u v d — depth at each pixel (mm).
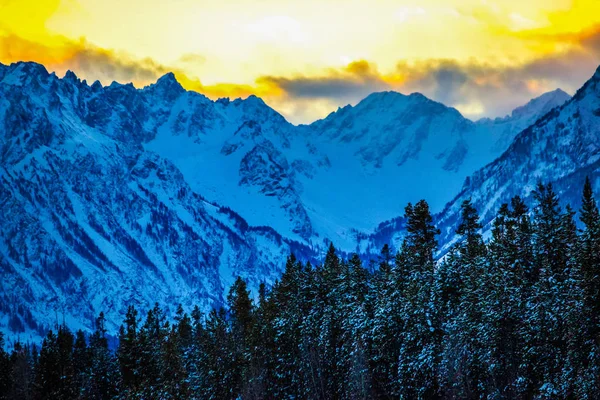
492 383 129750
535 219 147250
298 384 160750
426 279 143500
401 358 139000
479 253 151000
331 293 162125
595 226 122938
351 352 148500
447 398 133125
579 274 122312
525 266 137500
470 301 133375
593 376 116062
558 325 123062
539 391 124438
